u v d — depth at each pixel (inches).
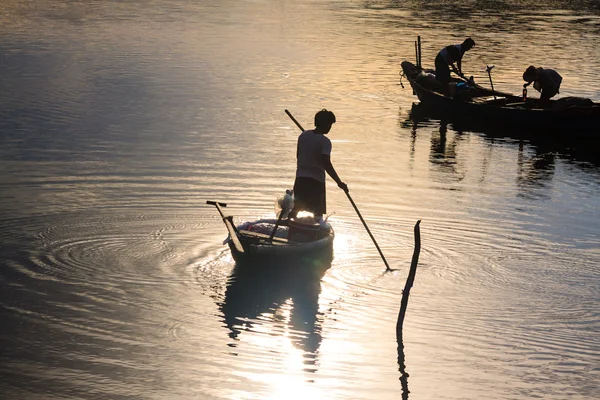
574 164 737.6
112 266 448.5
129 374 334.0
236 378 333.4
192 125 818.2
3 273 432.5
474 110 924.0
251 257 449.4
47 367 338.3
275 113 892.6
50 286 419.2
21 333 367.9
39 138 742.5
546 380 337.1
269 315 395.5
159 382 327.9
